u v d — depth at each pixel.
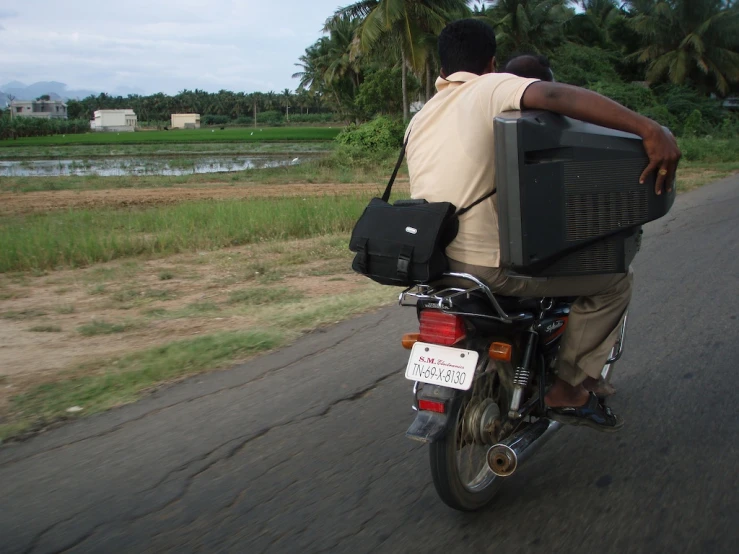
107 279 8.89
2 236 11.26
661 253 8.30
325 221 12.35
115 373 5.09
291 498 3.36
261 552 2.94
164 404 4.55
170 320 6.64
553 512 3.14
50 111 149.88
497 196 2.68
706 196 13.71
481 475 3.24
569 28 47.44
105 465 3.74
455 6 31.83
